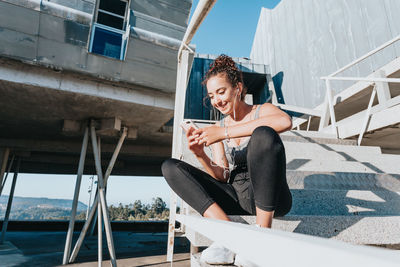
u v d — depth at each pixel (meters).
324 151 2.53
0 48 4.47
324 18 7.84
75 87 5.25
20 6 4.60
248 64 11.83
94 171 12.12
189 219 0.86
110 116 6.57
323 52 7.89
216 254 1.07
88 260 4.89
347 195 1.58
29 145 8.40
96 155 6.43
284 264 0.25
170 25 6.19
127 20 5.78
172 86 6.02
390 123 2.76
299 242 0.23
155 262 4.01
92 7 5.33
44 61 4.81
